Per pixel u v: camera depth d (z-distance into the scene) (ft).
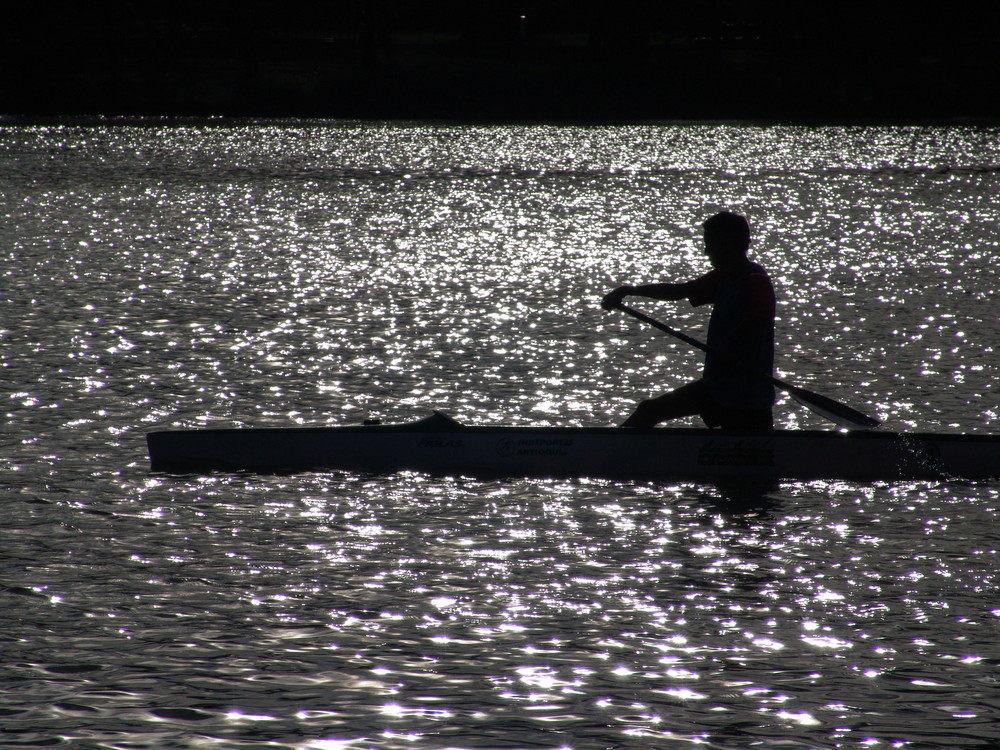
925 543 87.97
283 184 439.63
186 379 141.69
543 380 143.74
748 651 68.85
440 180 460.55
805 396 104.27
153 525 90.63
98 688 63.57
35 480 101.65
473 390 138.21
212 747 57.47
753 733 59.36
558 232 319.06
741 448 105.60
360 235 306.55
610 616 73.77
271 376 144.05
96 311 186.60
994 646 69.56
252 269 242.58
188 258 257.55
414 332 173.27
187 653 68.03
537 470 106.73
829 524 92.32
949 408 128.98
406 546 86.58
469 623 72.59
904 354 156.15
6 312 183.32
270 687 63.87
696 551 86.02
